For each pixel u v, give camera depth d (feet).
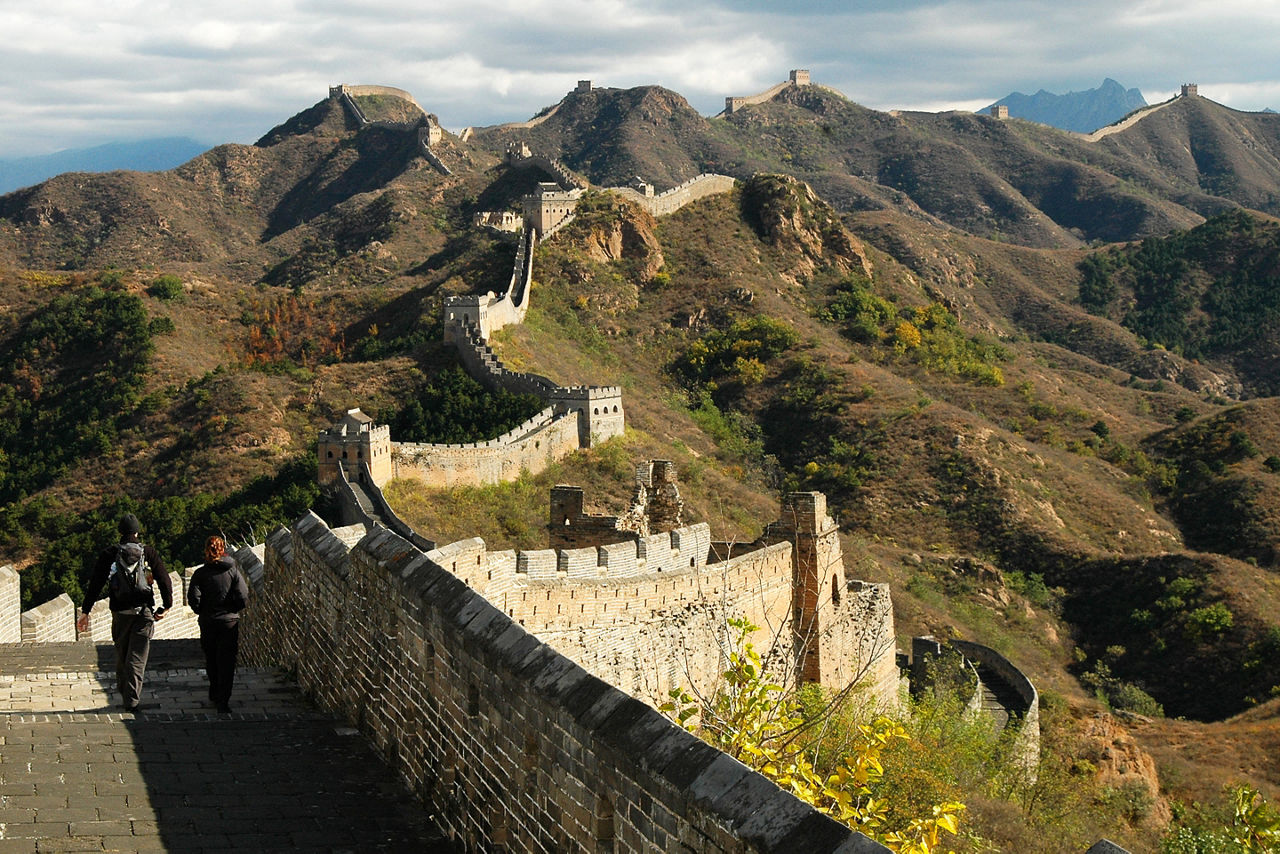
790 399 472.44
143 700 55.88
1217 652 298.35
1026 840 101.55
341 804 44.01
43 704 55.26
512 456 308.19
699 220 610.65
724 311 539.29
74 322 460.14
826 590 113.60
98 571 54.44
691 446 411.54
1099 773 155.12
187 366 442.91
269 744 49.55
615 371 485.97
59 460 376.27
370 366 387.34
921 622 281.33
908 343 556.51
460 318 398.62
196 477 343.46
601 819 33.45
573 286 530.68
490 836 39.42
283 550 66.23
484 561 75.41
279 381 381.60
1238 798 67.21
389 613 48.93
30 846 37.35
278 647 66.08
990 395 521.65
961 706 136.46
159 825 40.06
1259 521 403.95
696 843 29.81
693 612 91.71
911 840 45.65
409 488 284.61
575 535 119.03
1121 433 490.90
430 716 44.65
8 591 86.74
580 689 35.58
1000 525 378.32
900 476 409.28
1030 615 329.31
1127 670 306.14
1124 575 340.80
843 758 50.60
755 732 52.42
